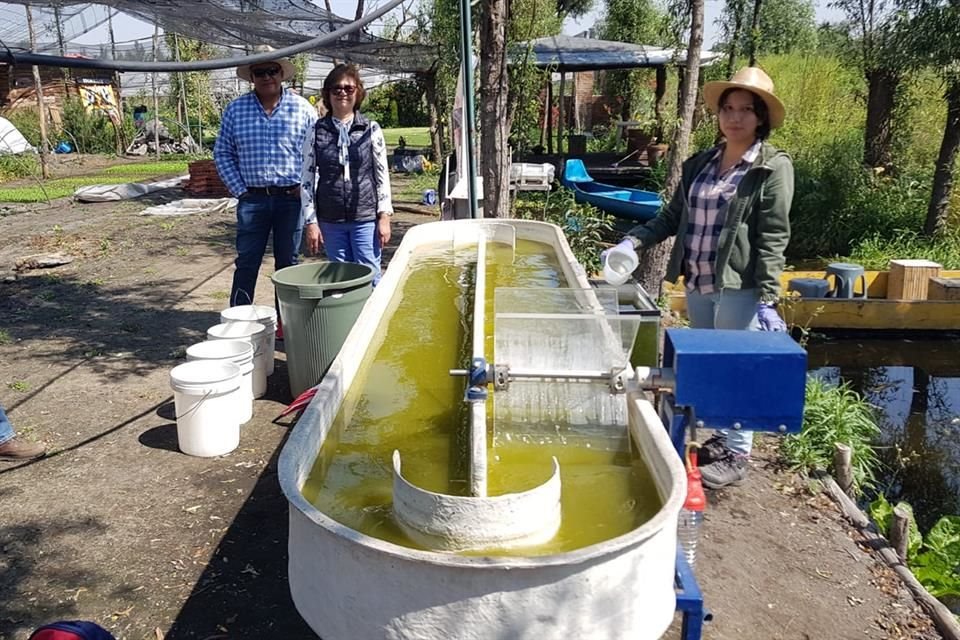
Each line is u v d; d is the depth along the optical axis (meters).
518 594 1.84
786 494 4.20
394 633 1.91
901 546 3.75
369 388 3.69
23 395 5.08
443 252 6.55
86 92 28.98
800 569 3.51
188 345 6.13
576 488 2.59
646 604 2.01
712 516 3.89
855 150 12.52
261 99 5.33
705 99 3.59
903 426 6.44
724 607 3.17
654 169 15.85
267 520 3.60
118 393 5.12
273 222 5.54
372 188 5.25
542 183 13.61
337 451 3.01
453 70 15.73
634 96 22.41
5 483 3.92
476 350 3.35
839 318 8.23
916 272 8.52
